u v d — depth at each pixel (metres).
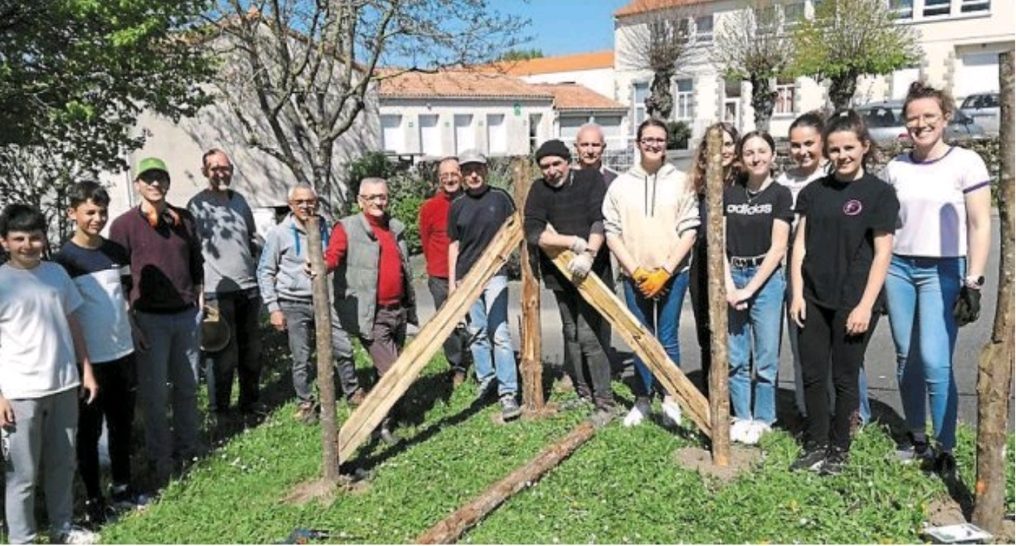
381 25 14.38
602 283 5.18
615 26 40.72
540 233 5.39
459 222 6.26
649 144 5.02
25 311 4.11
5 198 8.61
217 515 4.65
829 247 4.38
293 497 4.84
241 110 15.25
